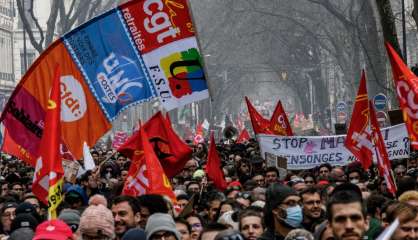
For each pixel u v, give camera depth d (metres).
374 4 51.75
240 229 10.81
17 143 14.35
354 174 17.72
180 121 101.94
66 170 14.56
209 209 14.14
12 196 16.00
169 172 15.12
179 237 10.07
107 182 18.81
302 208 10.70
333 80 106.31
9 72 111.81
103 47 14.73
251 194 14.60
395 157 18.77
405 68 15.26
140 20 14.74
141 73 14.80
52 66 14.53
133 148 14.83
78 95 14.70
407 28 78.56
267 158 19.30
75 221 11.20
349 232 7.33
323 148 19.30
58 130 10.79
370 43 50.28
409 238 8.59
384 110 33.75
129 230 9.70
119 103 14.79
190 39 14.77
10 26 112.56
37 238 8.73
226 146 30.94
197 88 14.88
